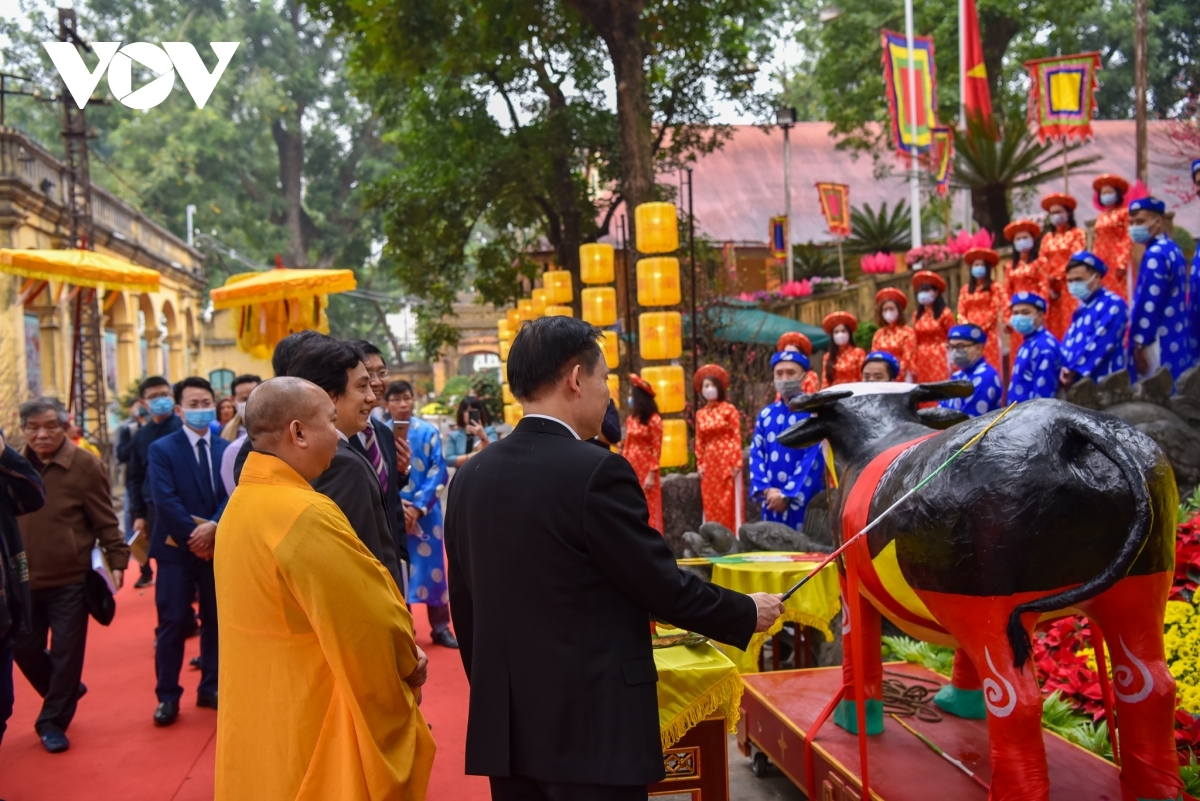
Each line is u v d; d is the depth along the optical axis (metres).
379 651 2.52
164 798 4.43
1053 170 14.95
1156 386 6.43
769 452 6.52
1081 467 2.51
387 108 20.47
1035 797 2.48
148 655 7.03
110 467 19.28
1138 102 12.63
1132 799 2.65
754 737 4.23
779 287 22.64
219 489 5.73
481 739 2.38
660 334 8.63
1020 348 6.84
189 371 29.94
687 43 16.50
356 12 15.38
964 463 2.60
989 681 2.55
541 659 2.33
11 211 16.23
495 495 2.43
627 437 8.10
